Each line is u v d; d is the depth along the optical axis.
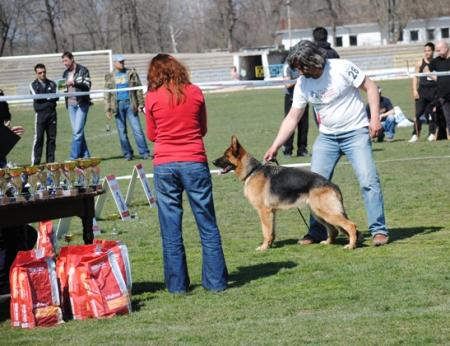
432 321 6.34
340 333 6.16
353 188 14.05
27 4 77.44
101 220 12.15
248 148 21.73
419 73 19.47
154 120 7.58
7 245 7.99
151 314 7.05
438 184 13.88
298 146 18.91
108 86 20.20
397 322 6.36
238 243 10.21
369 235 10.23
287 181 9.53
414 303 6.89
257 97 48.31
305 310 6.93
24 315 6.82
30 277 6.84
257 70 65.12
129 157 20.56
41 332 6.66
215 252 7.77
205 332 6.41
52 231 9.05
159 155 7.60
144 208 13.23
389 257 8.82
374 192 9.46
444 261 8.42
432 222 10.84
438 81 19.59
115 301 7.04
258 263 8.96
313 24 100.81
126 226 11.70
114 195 11.89
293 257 9.17
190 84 7.59
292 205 9.54
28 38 79.06
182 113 7.48
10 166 8.24
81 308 7.00
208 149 22.08
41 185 7.46
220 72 65.88
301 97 9.47
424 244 9.43
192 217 12.21
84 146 19.62
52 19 77.50
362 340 5.96
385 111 21.36
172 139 7.54
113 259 7.14
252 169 9.73
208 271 7.79
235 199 13.62
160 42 92.44
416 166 16.19
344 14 104.88
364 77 9.30
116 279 7.09
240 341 6.11
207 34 99.50
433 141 20.42
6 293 7.92
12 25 77.38
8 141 8.11
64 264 7.21
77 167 7.68
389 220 11.16
